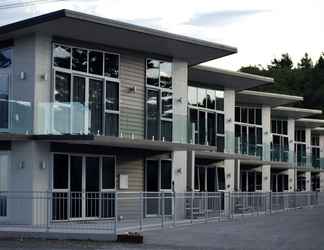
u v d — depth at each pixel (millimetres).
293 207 36812
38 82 22422
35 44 22422
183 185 28594
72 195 22672
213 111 34156
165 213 22500
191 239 17922
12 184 22438
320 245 16922
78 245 16516
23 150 22266
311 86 77375
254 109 41438
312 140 56281
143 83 26234
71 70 23438
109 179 24766
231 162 36344
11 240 17828
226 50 26781
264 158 40906
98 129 24125
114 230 17859
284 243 17344
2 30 22266
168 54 27344
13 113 22094
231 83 34375
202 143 32812
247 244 17016
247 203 29078
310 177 54500
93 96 24141
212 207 25422
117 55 25250
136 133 25672
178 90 28016
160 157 27359
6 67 23312
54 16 20938
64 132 22484
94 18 21500
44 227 19469
